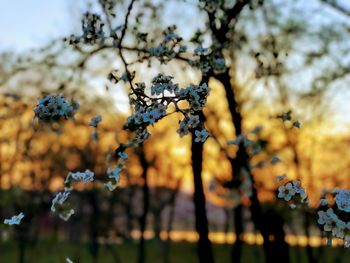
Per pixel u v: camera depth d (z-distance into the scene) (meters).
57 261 24.11
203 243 6.52
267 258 7.08
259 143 7.45
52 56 6.66
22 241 21.97
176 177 28.05
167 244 29.06
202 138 4.20
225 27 6.30
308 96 12.81
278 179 4.29
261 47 9.03
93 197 24.56
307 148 16.30
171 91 4.07
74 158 20.33
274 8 9.54
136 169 26.50
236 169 7.46
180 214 32.94
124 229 31.34
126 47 5.34
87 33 5.09
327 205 3.91
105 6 5.25
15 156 13.51
